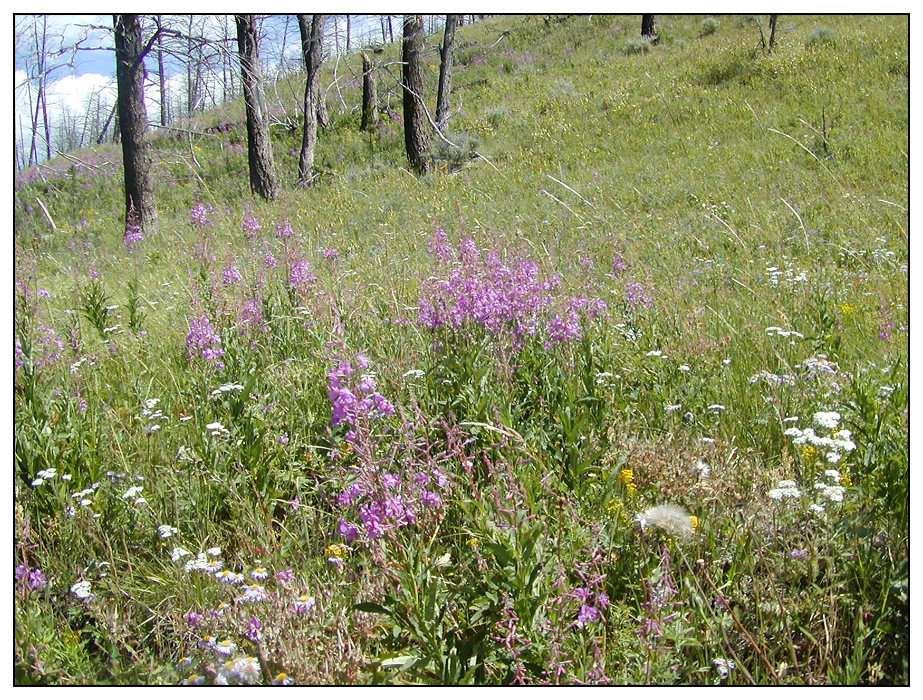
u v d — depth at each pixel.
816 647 2.76
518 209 12.20
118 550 3.49
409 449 3.07
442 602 2.72
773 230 9.54
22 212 21.42
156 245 12.91
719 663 2.58
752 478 3.49
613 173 14.92
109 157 28.05
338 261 7.99
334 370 3.14
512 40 31.80
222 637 2.85
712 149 15.43
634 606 2.93
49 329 5.98
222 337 5.27
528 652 2.60
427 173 17.61
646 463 3.58
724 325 5.67
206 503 3.68
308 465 4.01
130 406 4.84
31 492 3.70
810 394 4.28
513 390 4.14
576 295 5.06
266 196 17.78
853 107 16.12
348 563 3.21
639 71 23.52
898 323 5.73
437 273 5.50
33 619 2.96
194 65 14.83
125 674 2.79
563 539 2.94
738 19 26.45
